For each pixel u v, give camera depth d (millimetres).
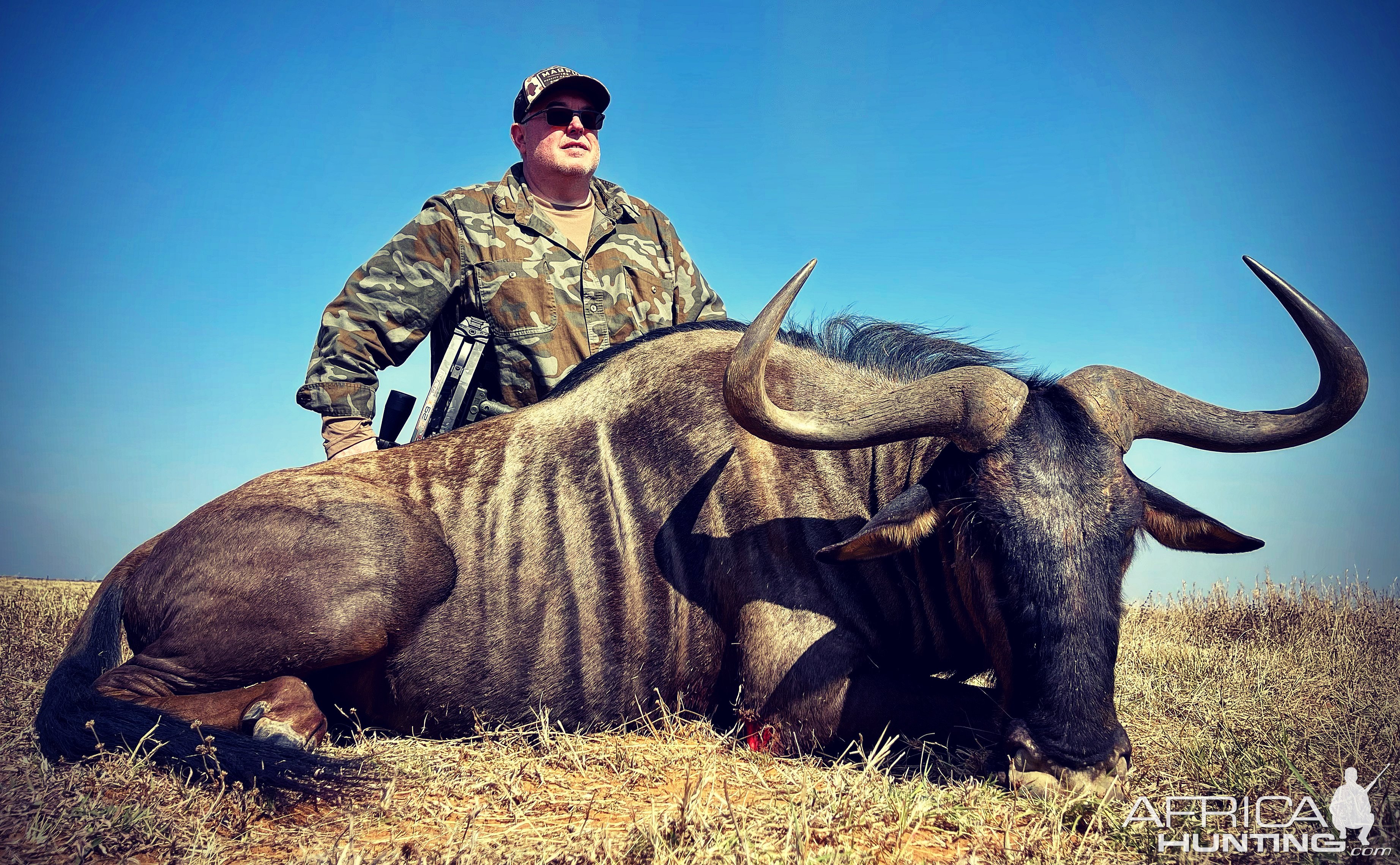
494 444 4000
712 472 3736
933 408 3062
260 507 3625
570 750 3328
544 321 4867
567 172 5137
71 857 2256
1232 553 3168
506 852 2336
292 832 2523
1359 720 3629
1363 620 6590
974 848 2416
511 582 3713
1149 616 7676
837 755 3348
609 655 3662
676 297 5605
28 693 3898
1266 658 5391
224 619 3451
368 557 3521
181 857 2279
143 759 2877
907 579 3535
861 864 2279
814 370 3902
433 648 3645
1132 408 3139
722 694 3684
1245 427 3111
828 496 3652
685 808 2475
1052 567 2791
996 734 3137
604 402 4016
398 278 4738
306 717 3344
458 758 3281
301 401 4590
